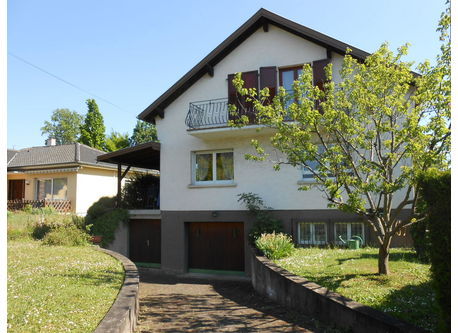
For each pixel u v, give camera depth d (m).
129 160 16.95
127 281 6.94
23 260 9.18
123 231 15.46
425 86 6.57
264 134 12.88
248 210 12.90
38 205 22.47
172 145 14.38
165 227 14.23
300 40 12.71
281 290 7.70
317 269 8.05
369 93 6.89
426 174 4.34
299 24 12.23
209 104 13.57
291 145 8.02
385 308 5.35
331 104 7.21
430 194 4.24
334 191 6.71
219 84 13.78
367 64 7.42
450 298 3.95
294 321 6.46
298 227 12.23
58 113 65.62
